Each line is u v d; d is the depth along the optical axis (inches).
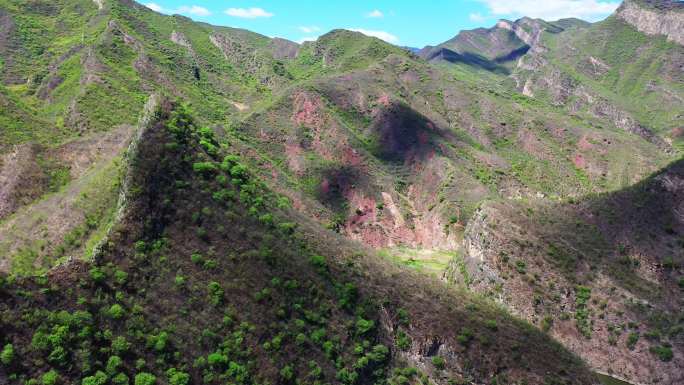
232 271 2091.5
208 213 2218.3
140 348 1702.8
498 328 2397.9
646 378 2591.0
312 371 1977.1
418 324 2311.8
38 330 1547.7
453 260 3627.0
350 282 2373.3
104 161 3038.9
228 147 4207.7
